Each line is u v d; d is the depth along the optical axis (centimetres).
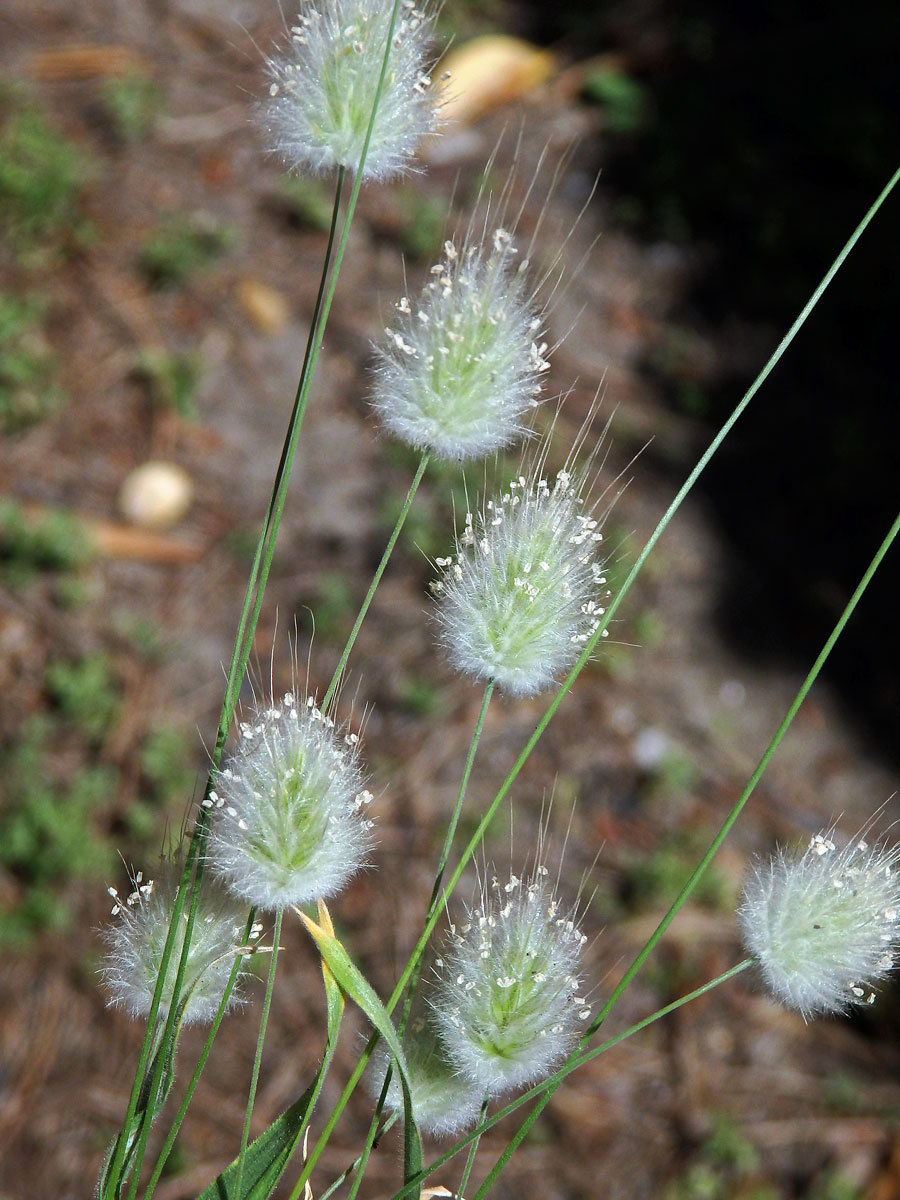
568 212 106
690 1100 66
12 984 66
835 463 94
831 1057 69
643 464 91
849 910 35
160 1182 60
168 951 34
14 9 110
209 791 34
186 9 115
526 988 35
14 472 84
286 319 95
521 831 74
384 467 88
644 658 82
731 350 100
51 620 78
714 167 110
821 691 83
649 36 119
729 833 75
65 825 70
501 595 35
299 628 80
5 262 92
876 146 111
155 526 83
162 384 90
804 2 124
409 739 76
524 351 35
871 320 103
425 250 100
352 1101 64
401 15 36
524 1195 62
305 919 34
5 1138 61
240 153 104
